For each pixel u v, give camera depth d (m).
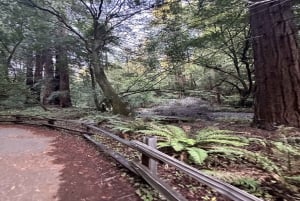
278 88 6.30
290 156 3.42
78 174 4.18
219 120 10.39
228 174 3.38
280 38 6.32
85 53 13.66
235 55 15.61
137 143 3.79
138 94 14.77
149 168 3.51
